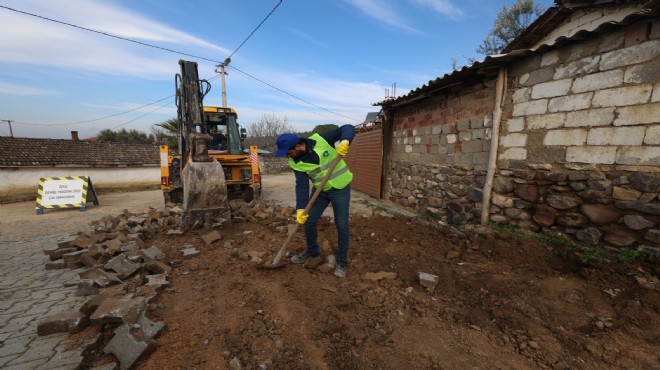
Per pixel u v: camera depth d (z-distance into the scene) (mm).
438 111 5844
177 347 2047
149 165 15328
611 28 3096
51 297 2854
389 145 7879
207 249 4078
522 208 4184
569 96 3547
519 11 12219
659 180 2857
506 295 2699
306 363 1903
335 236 4496
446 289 2895
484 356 1992
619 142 3127
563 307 2492
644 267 2846
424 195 6324
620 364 1876
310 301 2650
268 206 6957
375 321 2377
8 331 2256
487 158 4734
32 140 14164
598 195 3318
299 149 2936
